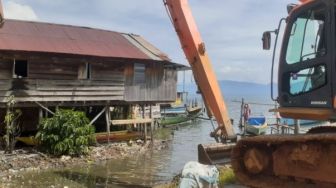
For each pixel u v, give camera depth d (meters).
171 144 28.64
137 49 28.17
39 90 23.80
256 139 7.23
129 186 16.41
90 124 23.44
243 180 7.54
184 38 15.44
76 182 16.98
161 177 18.16
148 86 28.64
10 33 24.12
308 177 6.50
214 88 15.18
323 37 7.32
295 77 7.79
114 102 26.95
